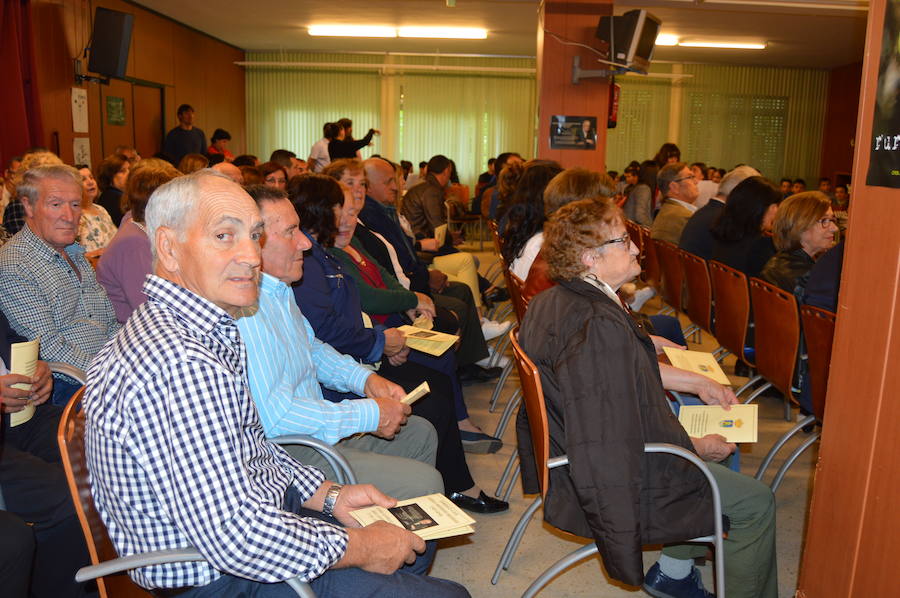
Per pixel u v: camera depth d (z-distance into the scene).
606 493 1.61
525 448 2.05
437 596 1.40
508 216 3.40
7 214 3.39
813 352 2.48
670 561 2.14
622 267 1.89
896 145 1.28
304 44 11.70
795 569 2.38
